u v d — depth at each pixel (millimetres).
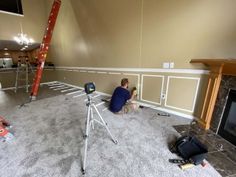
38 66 3945
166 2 2383
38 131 2268
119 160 1601
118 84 3746
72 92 4742
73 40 4805
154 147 1803
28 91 5055
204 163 1502
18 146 1893
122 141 1937
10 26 5023
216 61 1759
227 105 1935
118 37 3354
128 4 2932
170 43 2504
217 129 2072
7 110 3205
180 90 2570
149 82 3027
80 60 4809
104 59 3916
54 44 5906
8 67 5879
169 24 2434
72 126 2416
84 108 3246
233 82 1850
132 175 1406
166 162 1559
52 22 4051
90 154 1703
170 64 2592
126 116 2703
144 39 2861
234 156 1631
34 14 5531
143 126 2322
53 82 6617
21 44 5590
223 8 1817
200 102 2342
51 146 1881
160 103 2934
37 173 1453
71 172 1455
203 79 2250
